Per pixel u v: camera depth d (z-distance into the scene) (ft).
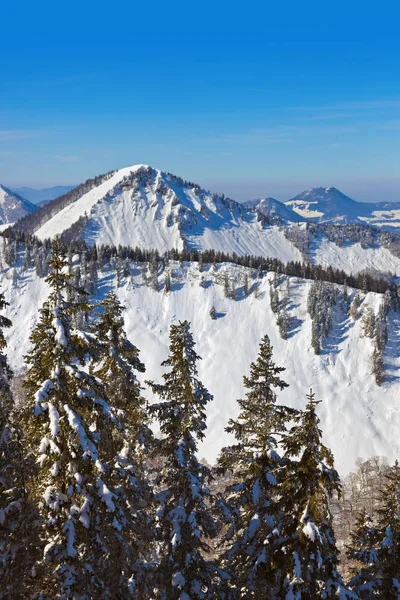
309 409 48.96
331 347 621.31
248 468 66.39
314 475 48.32
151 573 64.69
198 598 60.70
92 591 48.67
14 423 56.75
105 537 50.60
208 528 63.36
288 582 50.16
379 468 400.67
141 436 65.92
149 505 63.98
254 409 65.92
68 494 47.14
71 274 49.32
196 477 63.46
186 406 64.34
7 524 53.52
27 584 51.90
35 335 48.08
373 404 538.88
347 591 48.65
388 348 603.67
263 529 62.85
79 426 46.39
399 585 59.77
